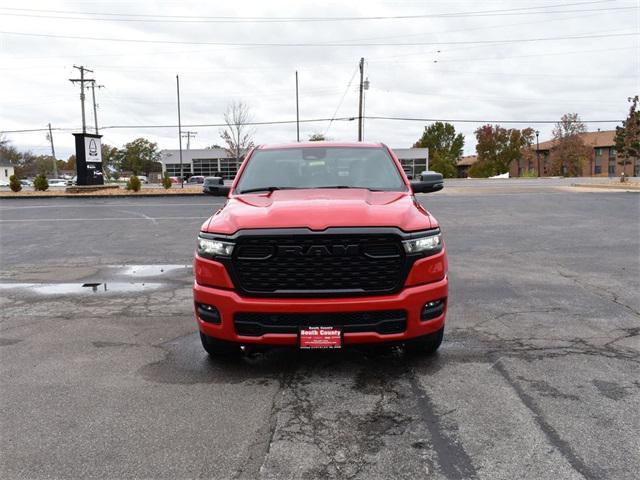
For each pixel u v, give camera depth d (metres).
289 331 3.79
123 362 4.45
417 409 3.50
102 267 8.94
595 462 2.84
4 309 6.28
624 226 13.21
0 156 101.38
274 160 5.51
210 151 76.94
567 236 11.70
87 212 19.86
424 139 115.56
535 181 48.84
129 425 3.33
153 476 2.77
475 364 4.28
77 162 33.34
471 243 10.88
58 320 5.79
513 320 5.48
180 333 5.26
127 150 104.62
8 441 3.15
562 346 4.67
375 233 3.75
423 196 25.12
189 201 25.94
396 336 3.84
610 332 5.05
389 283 3.81
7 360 4.52
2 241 12.38
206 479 2.74
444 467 2.81
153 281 7.79
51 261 9.62
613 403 3.53
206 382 4.00
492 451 2.96
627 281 7.25
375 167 5.34
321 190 4.86
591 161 90.44
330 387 3.88
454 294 6.63
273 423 3.33
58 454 3.00
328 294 3.76
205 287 4.00
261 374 4.15
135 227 14.76
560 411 3.43
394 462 2.87
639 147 36.03
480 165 100.69
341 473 2.78
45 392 3.84
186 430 3.25
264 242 3.79
